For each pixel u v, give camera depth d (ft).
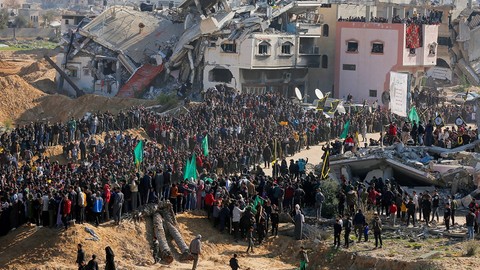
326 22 323.98
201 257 143.95
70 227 139.54
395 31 309.42
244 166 196.13
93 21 339.36
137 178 153.79
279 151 215.10
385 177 185.68
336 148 201.36
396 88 195.72
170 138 219.61
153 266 137.90
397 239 149.28
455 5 400.67
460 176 175.52
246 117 240.53
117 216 144.87
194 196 158.10
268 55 302.25
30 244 136.87
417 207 158.81
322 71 325.42
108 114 232.73
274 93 280.31
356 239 149.48
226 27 302.25
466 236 147.84
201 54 305.94
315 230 151.43
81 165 182.50
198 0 328.08
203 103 255.09
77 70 331.16
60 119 294.46
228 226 153.58
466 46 392.27
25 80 342.44
